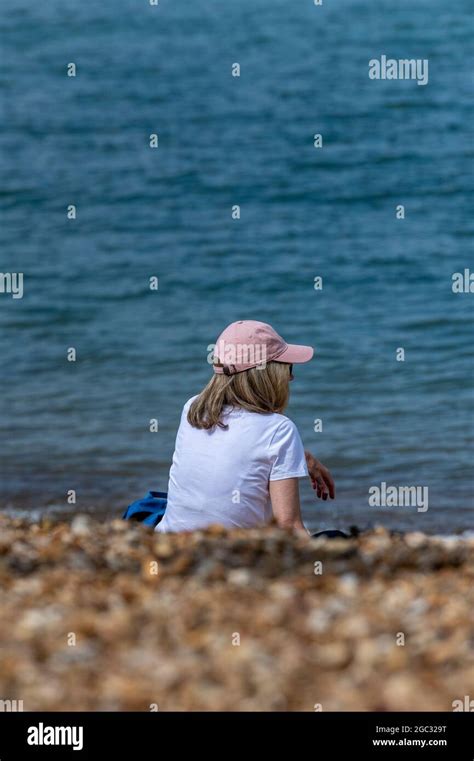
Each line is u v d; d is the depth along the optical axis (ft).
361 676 31.83
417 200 202.39
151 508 50.96
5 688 30.86
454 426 102.73
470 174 215.51
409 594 39.17
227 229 189.67
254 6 406.00
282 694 30.71
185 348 136.15
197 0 422.82
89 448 98.78
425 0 396.37
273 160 229.45
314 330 140.97
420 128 249.96
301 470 44.09
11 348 136.77
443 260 168.86
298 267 168.45
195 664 32.35
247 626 35.32
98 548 44.70
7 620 35.50
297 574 41.27
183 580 40.50
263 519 44.88
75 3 421.18
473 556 45.14
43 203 207.41
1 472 91.40
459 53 315.58
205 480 44.42
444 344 132.87
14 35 364.38
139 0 424.46
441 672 32.17
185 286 162.40
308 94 282.15
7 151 242.99
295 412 108.68
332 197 205.67
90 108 278.46
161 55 333.83
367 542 46.91
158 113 271.08
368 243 178.70
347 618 36.14
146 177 221.25
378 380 119.44
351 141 241.55
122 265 172.76
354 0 405.80
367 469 91.35
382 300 152.97
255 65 316.19
